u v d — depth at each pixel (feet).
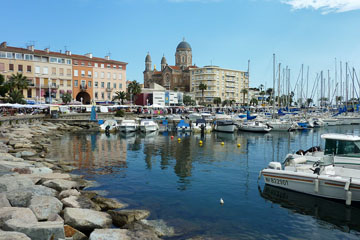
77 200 43.52
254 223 41.24
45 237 30.53
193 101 485.97
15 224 31.19
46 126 179.83
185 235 36.68
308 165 57.57
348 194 46.47
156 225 38.70
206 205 47.80
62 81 294.87
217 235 37.14
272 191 55.26
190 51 613.52
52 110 218.79
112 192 53.52
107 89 332.39
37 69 275.59
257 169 74.18
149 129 172.14
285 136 161.58
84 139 138.62
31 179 52.34
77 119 214.69
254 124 185.68
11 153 82.28
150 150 104.94
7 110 203.41
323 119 236.84
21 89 237.66
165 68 583.99
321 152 67.15
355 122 248.32
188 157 90.89
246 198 51.44
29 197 41.70
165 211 44.62
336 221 42.24
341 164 57.93
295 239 36.88
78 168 73.41
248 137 154.92
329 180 48.67
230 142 132.16
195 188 57.06
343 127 228.02
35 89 272.92
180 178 64.49
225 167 76.28
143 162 82.07
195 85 542.16
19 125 163.73
